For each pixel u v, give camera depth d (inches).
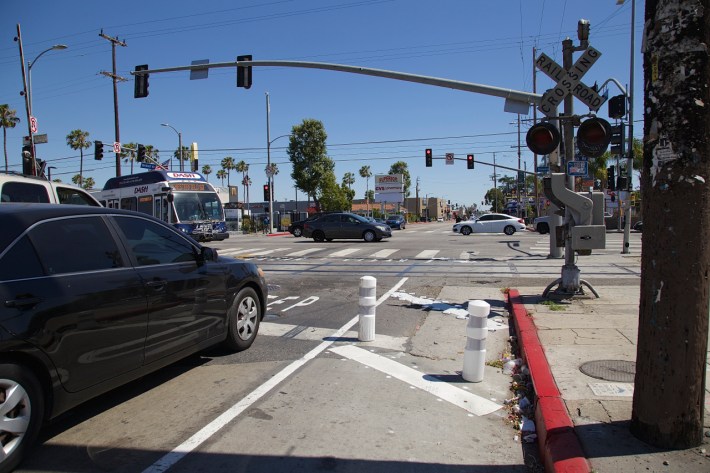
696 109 121.4
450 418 175.9
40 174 785.6
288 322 319.9
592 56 337.7
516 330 287.1
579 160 361.7
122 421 172.2
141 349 177.0
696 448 131.0
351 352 253.1
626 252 699.4
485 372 225.3
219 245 991.0
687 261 125.3
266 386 205.0
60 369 146.3
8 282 137.1
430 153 1414.9
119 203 1018.1
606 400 167.2
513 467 144.0
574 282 353.7
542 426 152.2
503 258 685.3
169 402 188.5
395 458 147.7
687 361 128.3
